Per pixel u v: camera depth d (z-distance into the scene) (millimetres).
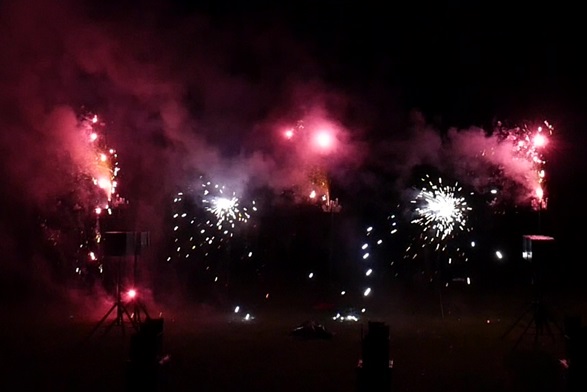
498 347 14156
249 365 12656
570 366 10148
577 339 10141
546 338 14961
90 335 14523
